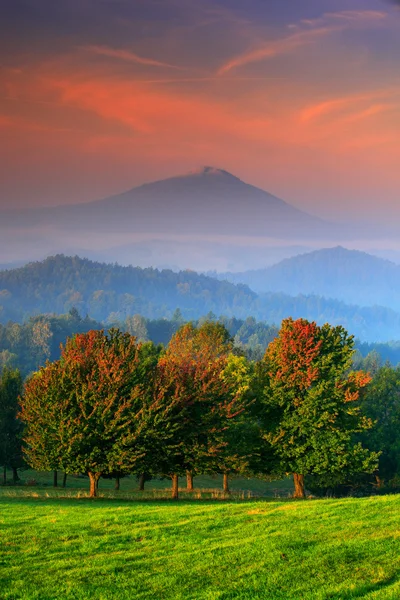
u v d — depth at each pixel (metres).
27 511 33.88
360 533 25.16
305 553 22.69
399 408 77.00
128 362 45.75
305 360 49.16
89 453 44.09
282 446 49.19
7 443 72.06
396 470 75.69
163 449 45.28
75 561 22.92
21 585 20.56
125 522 29.27
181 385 46.09
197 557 22.92
